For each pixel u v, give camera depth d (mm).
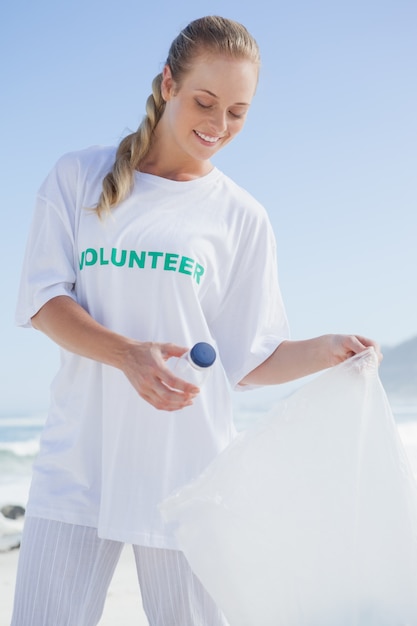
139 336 2270
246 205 2459
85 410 2244
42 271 2305
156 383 1980
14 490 11312
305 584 2061
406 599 2098
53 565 2166
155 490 2213
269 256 2510
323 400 2152
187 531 2035
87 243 2293
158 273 2273
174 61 2277
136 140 2363
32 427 13867
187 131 2254
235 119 2271
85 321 2168
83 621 2180
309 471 2109
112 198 2281
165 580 2246
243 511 2061
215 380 2320
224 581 2035
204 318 2314
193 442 2262
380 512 2131
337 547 2082
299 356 2395
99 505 2207
